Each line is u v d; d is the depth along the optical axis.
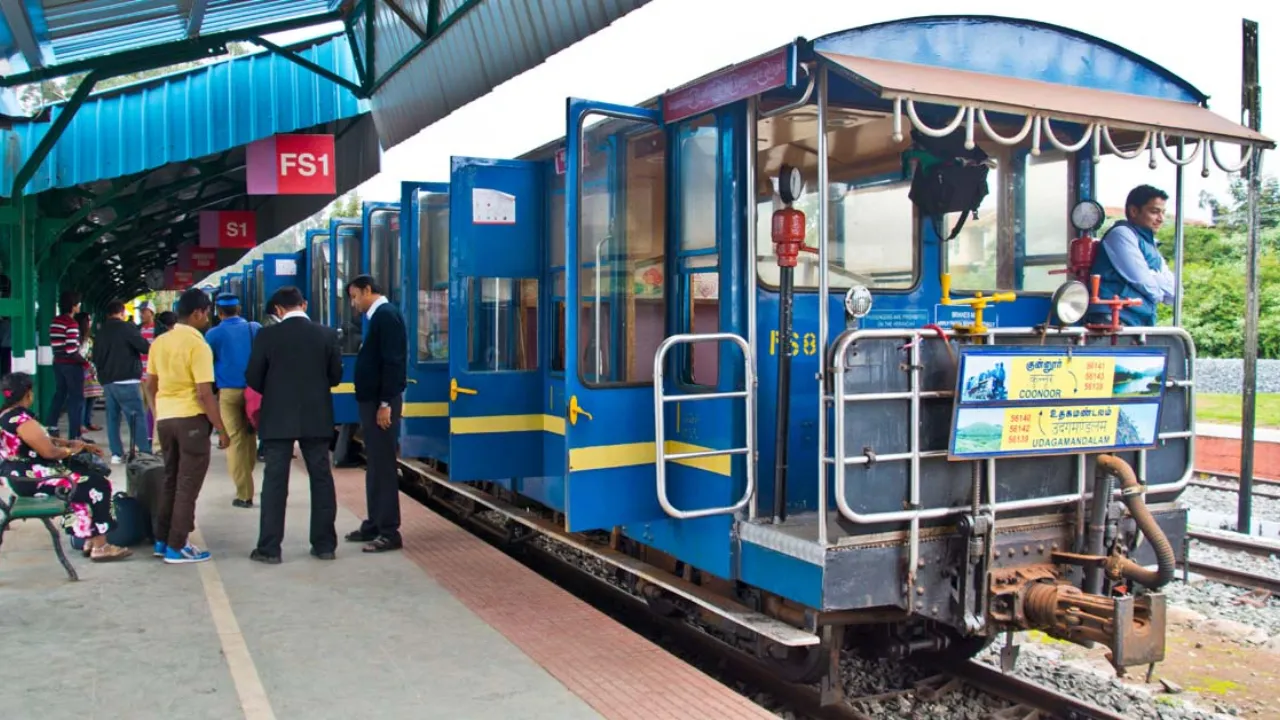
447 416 8.03
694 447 5.07
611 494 5.07
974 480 4.25
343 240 10.79
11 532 7.34
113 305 10.62
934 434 4.23
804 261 4.94
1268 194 25.53
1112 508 4.59
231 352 8.23
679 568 5.61
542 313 6.45
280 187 12.14
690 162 5.12
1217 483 11.52
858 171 5.05
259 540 6.50
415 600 5.58
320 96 12.29
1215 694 5.25
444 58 9.30
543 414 6.49
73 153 11.16
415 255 7.88
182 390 6.38
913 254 5.17
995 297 4.18
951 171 4.95
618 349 5.14
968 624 4.25
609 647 4.78
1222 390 20.89
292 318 6.51
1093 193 5.58
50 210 12.22
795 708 5.05
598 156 4.98
